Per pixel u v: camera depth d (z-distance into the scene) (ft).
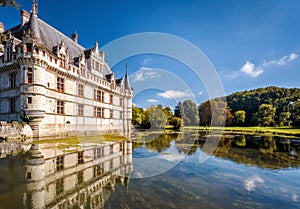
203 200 17.12
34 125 61.82
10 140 53.11
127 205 15.56
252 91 274.16
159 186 20.43
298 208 15.94
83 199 16.52
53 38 82.07
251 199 17.61
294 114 192.13
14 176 21.93
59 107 72.54
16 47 65.05
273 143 63.67
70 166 27.04
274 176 25.23
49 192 17.75
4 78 70.74
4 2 45.39
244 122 216.74
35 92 61.72
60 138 62.90
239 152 44.37
